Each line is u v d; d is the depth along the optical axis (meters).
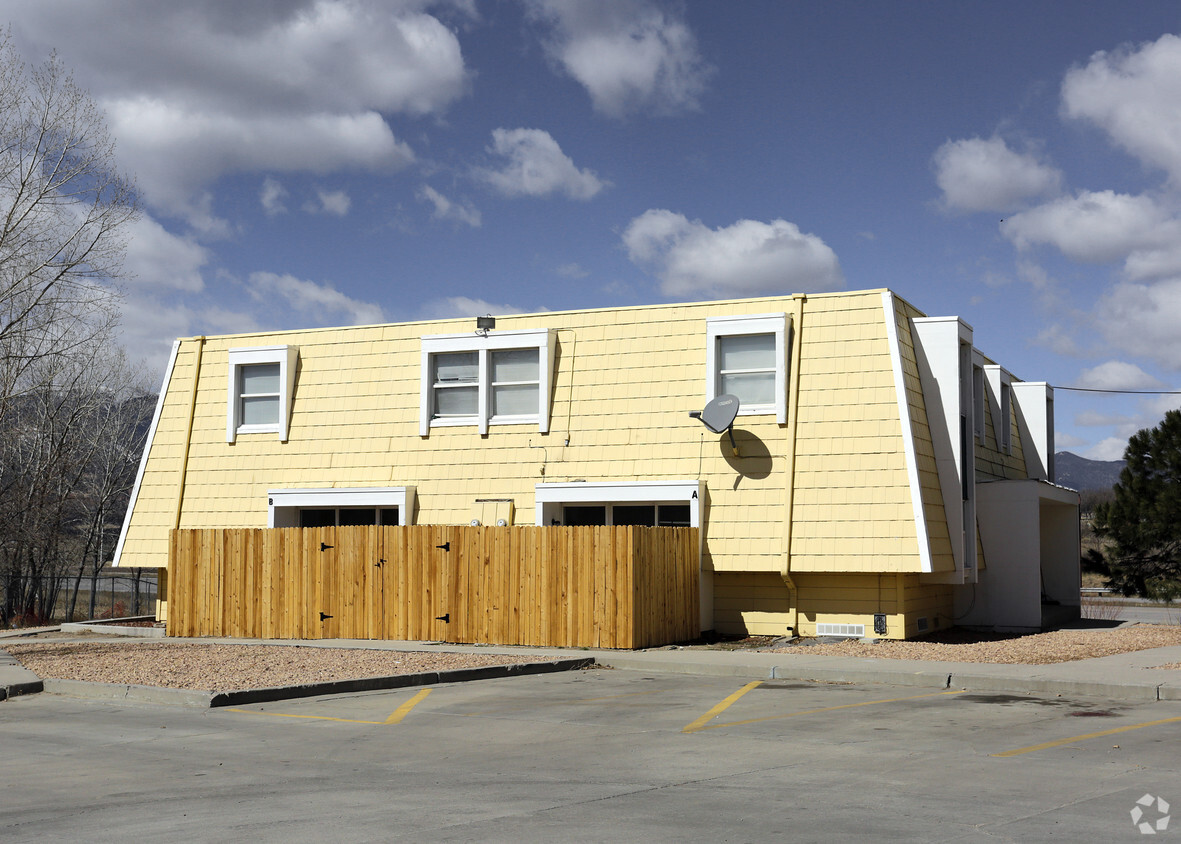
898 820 6.95
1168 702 12.48
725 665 15.44
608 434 21.53
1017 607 21.83
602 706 12.43
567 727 11.05
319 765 9.19
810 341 20.42
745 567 19.94
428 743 10.24
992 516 22.27
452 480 22.44
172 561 21.27
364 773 8.80
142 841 6.61
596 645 17.88
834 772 8.60
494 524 21.83
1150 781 8.16
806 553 19.50
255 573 20.62
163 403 25.22
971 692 13.41
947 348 20.67
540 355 22.17
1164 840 6.41
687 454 20.86
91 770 9.08
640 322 21.88
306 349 24.31
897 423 19.39
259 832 6.80
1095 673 13.95
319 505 23.08
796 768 8.78
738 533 20.12
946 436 20.44
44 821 7.20
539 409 22.06
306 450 23.67
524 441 22.09
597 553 18.03
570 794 7.87
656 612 18.39
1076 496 26.62
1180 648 17.61
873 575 19.48
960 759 9.10
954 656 16.23
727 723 11.16
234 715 12.09
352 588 19.86
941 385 20.61
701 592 20.16
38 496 34.97
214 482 24.23
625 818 7.07
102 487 44.94
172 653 17.59
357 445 23.33
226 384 24.67
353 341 23.98
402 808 7.46
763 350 20.73
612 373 21.83
